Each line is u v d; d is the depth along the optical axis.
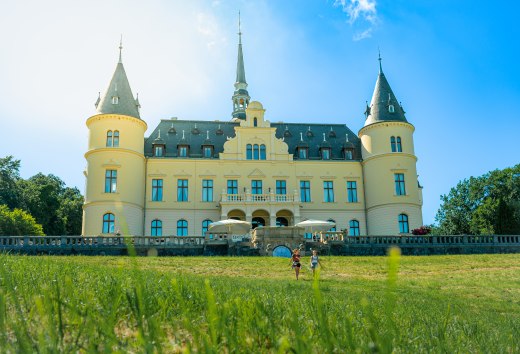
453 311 9.53
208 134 56.88
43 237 36.00
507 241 42.03
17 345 2.86
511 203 55.16
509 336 5.07
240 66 74.94
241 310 4.11
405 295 14.66
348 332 2.87
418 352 3.77
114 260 27.89
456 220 62.38
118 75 52.00
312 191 54.84
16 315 3.91
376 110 55.31
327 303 6.66
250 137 55.16
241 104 73.56
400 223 51.78
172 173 52.97
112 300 4.75
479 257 33.81
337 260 31.69
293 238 38.16
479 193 60.47
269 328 3.67
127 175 48.97
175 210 52.16
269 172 54.50
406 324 5.65
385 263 30.02
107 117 49.44
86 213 48.00
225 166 53.97
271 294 8.59
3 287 5.29
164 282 6.85
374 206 53.31
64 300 4.74
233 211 52.44
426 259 32.47
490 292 17.56
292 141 57.91
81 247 36.38
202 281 9.46
